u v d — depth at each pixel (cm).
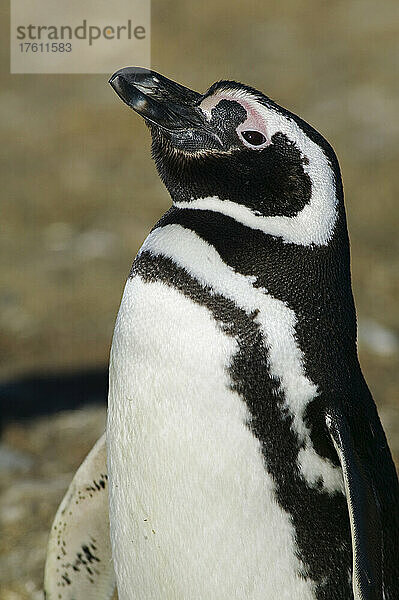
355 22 6681
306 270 1441
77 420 2867
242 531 1409
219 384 1380
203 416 1384
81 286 3950
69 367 3269
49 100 6075
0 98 6119
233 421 1383
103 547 1684
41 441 2752
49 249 4319
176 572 1459
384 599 1464
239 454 1386
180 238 1452
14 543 2288
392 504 1508
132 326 1427
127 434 1445
